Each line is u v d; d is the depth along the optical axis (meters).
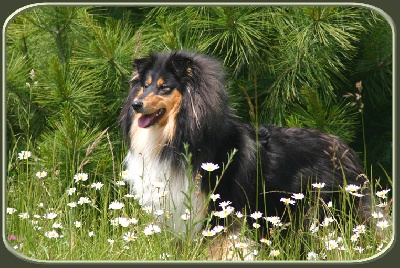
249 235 8.20
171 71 8.50
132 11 12.24
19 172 9.95
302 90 10.68
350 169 9.10
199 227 8.16
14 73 11.05
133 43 10.92
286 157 8.84
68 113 10.28
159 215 8.12
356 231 8.24
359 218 8.88
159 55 8.71
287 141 8.98
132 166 8.80
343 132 11.09
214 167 7.64
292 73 11.05
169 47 10.74
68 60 11.45
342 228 8.06
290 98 11.43
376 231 8.63
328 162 8.98
